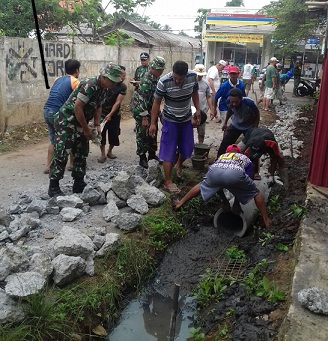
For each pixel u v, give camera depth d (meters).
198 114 6.55
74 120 5.29
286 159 8.03
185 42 33.09
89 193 5.56
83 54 12.59
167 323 4.06
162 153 6.12
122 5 19.34
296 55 25.95
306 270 3.78
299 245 4.23
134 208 5.39
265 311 3.50
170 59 21.69
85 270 4.05
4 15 14.07
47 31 15.43
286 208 5.59
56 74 11.17
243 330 3.33
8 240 4.43
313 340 2.95
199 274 4.73
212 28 32.31
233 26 31.92
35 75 10.25
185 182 6.73
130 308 4.24
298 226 4.92
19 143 9.01
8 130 9.45
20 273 3.61
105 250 4.35
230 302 3.91
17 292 3.35
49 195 5.66
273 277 4.09
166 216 5.50
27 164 7.50
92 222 5.07
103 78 5.09
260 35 31.64
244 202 5.10
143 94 6.62
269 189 6.18
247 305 3.67
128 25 26.69
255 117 6.54
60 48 11.29
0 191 6.02
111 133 7.67
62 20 15.44
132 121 12.79
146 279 4.63
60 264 3.80
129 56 15.88
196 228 5.62
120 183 5.60
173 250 5.17
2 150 8.37
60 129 5.35
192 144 6.35
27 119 10.12
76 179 5.76
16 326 3.25
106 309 3.92
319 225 4.65
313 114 14.74
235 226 5.62
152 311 4.22
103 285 4.02
